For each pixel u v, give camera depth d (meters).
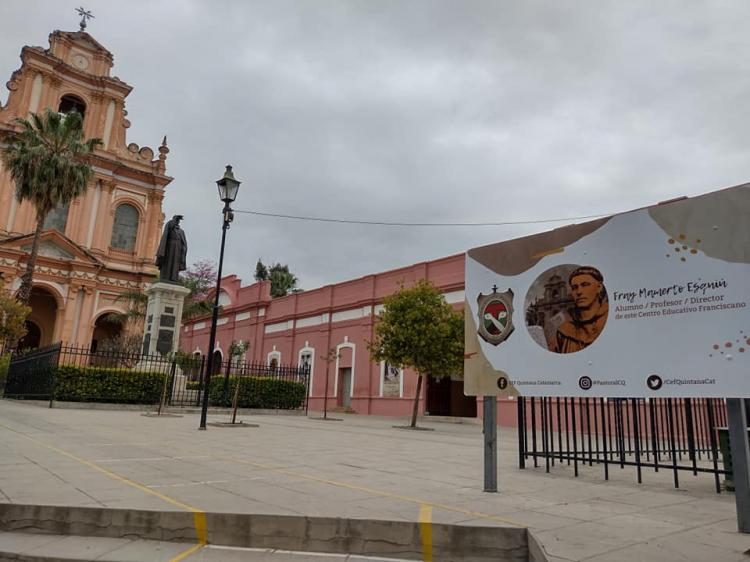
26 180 27.11
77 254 36.00
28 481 5.02
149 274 38.50
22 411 13.61
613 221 5.24
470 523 3.92
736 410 4.34
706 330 4.52
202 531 3.98
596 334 5.20
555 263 5.62
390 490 5.23
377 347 17.80
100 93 38.91
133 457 6.87
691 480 6.70
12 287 33.41
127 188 39.53
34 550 3.73
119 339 27.52
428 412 23.97
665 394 4.68
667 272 4.80
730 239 4.45
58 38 37.94
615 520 4.34
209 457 7.19
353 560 3.68
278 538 3.93
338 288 30.23
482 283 6.21
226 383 19.91
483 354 6.02
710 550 3.57
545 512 4.52
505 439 13.06
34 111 35.66
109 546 3.85
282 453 7.96
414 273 25.20
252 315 36.69
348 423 17.56
